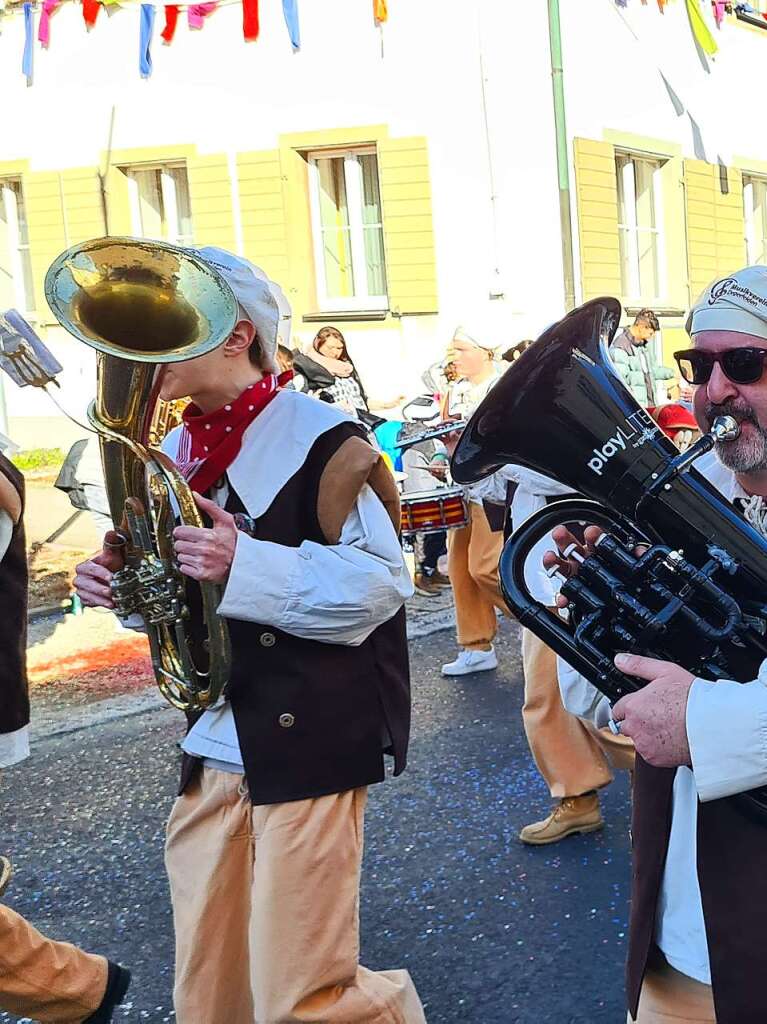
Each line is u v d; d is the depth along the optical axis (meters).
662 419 4.09
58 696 6.11
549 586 3.29
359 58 11.72
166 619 2.28
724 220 14.92
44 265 13.13
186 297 2.08
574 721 4.04
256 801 2.27
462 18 11.46
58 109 12.81
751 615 1.61
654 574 1.63
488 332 6.55
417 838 4.20
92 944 3.56
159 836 4.33
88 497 6.63
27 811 4.62
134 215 13.00
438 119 11.63
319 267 12.49
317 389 8.29
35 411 12.90
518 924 3.54
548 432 1.73
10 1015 3.13
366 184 12.30
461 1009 3.11
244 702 2.30
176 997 2.40
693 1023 1.76
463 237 11.77
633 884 1.83
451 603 8.00
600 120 12.32
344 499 2.31
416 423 6.82
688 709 1.56
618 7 12.52
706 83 14.38
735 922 1.60
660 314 13.76
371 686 2.38
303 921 2.24
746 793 1.60
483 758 4.96
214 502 2.38
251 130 12.14
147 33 12.21
